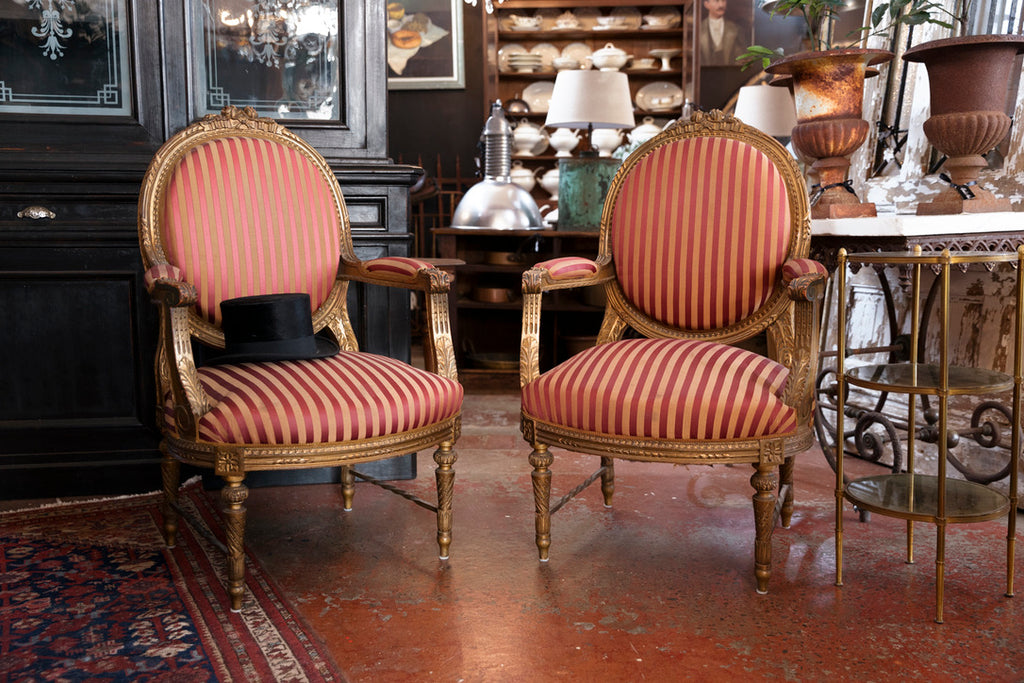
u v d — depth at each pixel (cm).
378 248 283
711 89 699
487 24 684
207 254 219
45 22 262
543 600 195
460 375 466
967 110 244
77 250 266
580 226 459
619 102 465
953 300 293
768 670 163
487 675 162
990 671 162
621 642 175
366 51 280
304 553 223
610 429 192
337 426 186
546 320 500
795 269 208
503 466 308
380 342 289
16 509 260
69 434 272
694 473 296
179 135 226
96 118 266
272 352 200
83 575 209
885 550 223
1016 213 246
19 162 261
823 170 281
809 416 197
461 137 730
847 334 345
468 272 496
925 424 290
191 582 205
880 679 160
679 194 231
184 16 269
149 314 273
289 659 167
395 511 257
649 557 220
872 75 294
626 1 681
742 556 221
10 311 265
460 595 197
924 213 259
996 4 288
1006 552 212
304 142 243
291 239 230
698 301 229
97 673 162
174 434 197
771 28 688
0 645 173
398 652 171
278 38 278
